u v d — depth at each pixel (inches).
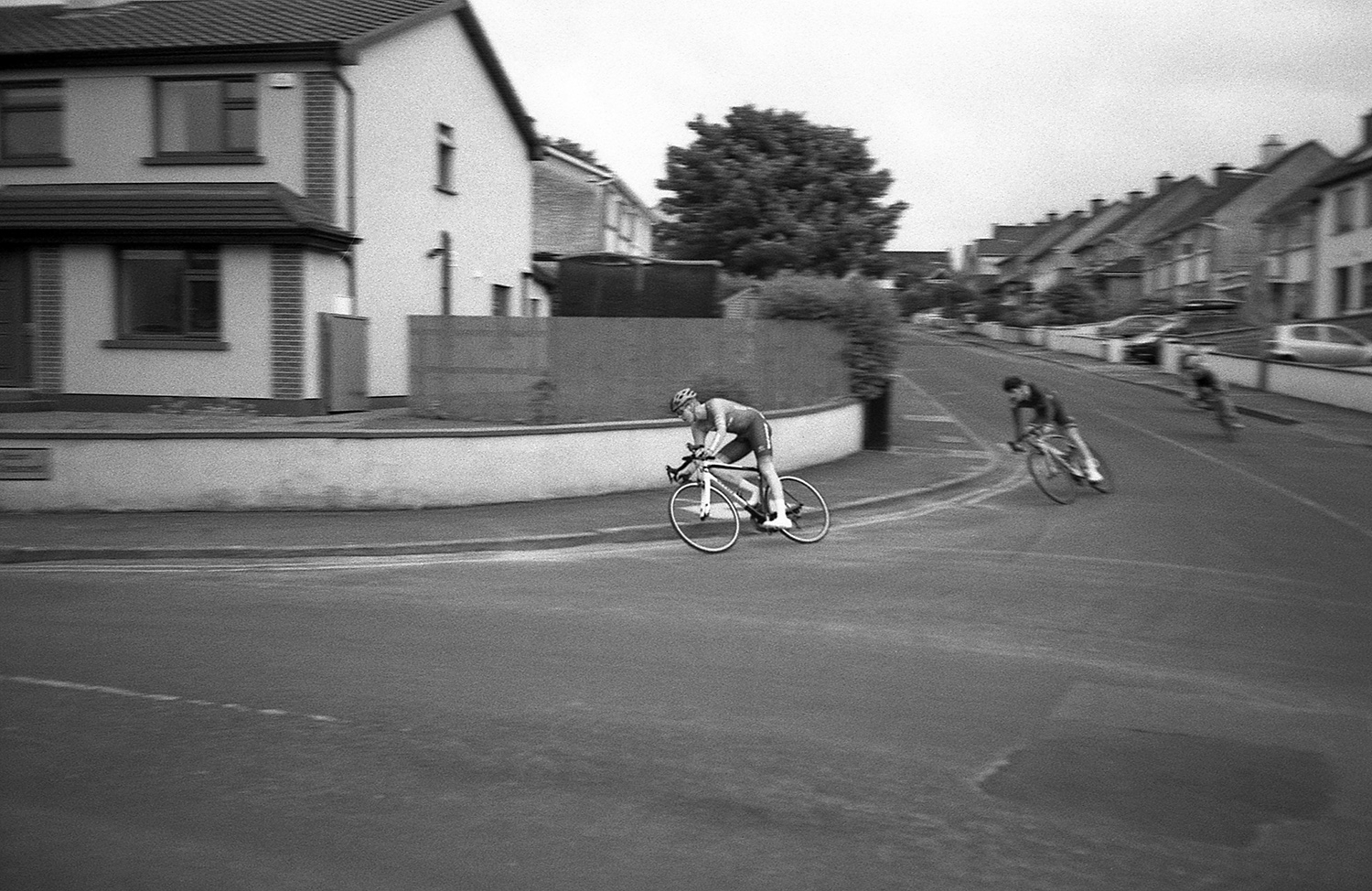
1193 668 313.6
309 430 564.1
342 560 468.1
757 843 192.7
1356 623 371.6
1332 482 730.2
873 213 2039.9
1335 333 1411.2
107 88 816.9
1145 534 539.8
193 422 721.0
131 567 452.4
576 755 233.0
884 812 207.2
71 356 789.2
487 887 174.6
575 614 363.6
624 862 184.2
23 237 777.6
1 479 557.6
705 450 480.1
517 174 1088.2
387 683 281.3
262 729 246.2
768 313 832.9
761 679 291.3
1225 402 954.7
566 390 701.3
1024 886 179.8
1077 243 3693.4
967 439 938.7
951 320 3919.8
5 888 172.9
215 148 810.8
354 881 175.9
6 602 377.1
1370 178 1610.5
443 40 932.6
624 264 911.7
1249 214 2347.4
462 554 482.3
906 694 280.8
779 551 492.4
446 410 726.5
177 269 781.3
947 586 416.2
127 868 179.8
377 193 845.2
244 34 808.9
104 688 275.1
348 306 810.2
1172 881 183.3
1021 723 261.7
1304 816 211.5
